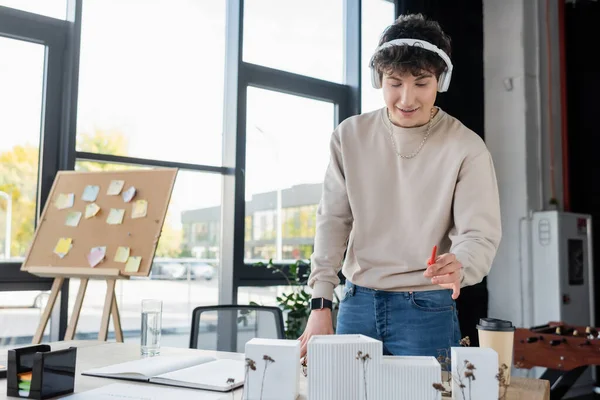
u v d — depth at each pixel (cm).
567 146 459
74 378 114
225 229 362
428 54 142
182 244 348
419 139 154
